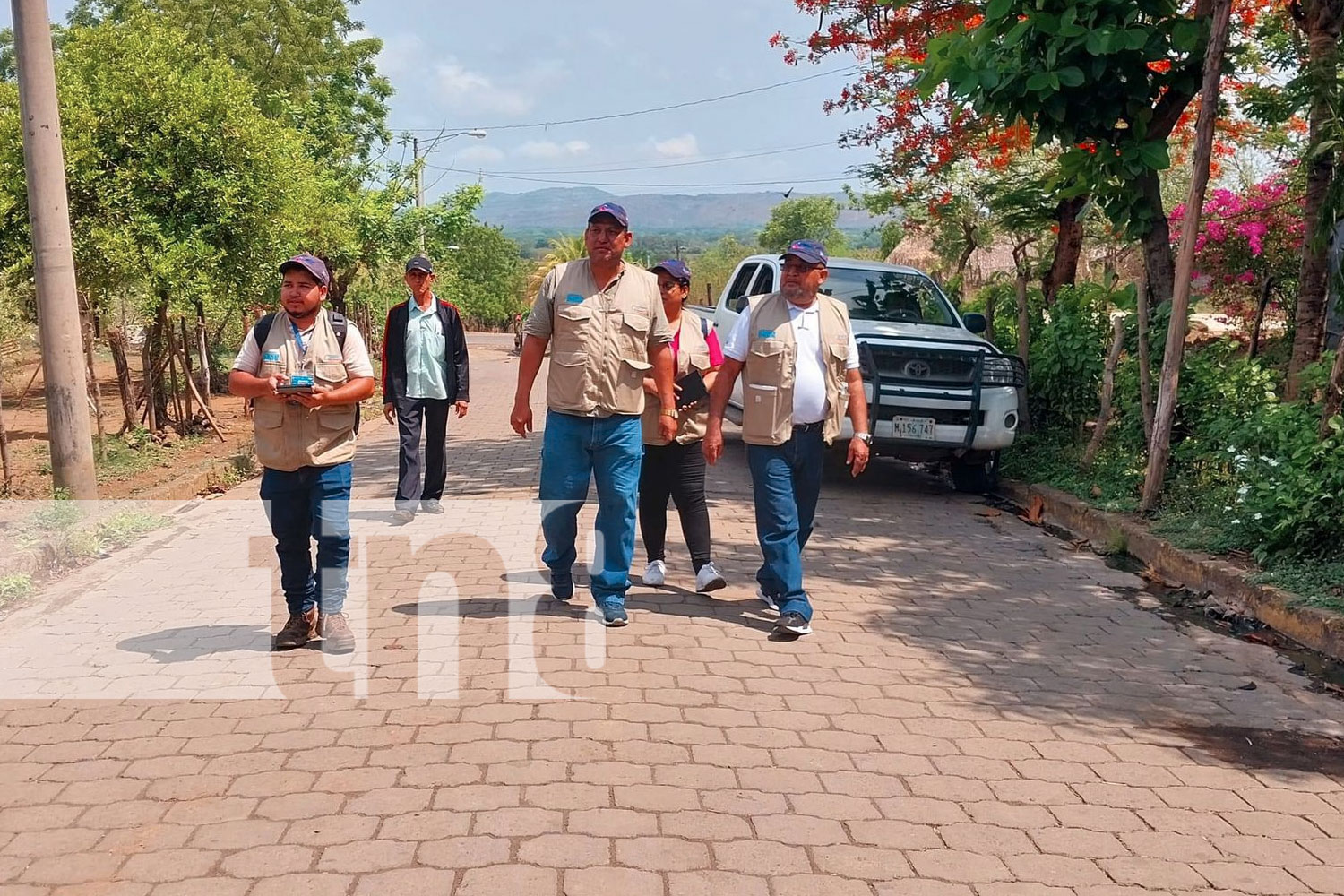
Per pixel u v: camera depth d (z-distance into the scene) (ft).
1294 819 13.35
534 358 19.38
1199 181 26.16
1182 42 26.96
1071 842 12.50
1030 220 45.91
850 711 16.06
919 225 66.39
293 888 10.93
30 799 12.80
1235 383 28.48
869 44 46.24
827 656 18.43
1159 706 16.93
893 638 19.58
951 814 13.03
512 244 284.82
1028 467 34.73
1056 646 19.60
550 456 19.40
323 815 12.41
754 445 19.40
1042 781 14.05
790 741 14.84
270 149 42.14
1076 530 29.01
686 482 21.57
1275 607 20.80
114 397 59.16
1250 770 14.74
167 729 14.79
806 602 19.42
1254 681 18.13
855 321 34.45
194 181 40.24
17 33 24.94
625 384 18.85
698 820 12.51
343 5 90.99
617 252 18.69
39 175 25.68
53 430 26.53
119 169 38.37
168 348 44.73
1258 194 47.62
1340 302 28.35
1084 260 67.97
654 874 11.34
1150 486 27.63
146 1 80.33
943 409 31.83
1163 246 30.37
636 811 12.66
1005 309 47.37
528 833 12.07
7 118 37.76
